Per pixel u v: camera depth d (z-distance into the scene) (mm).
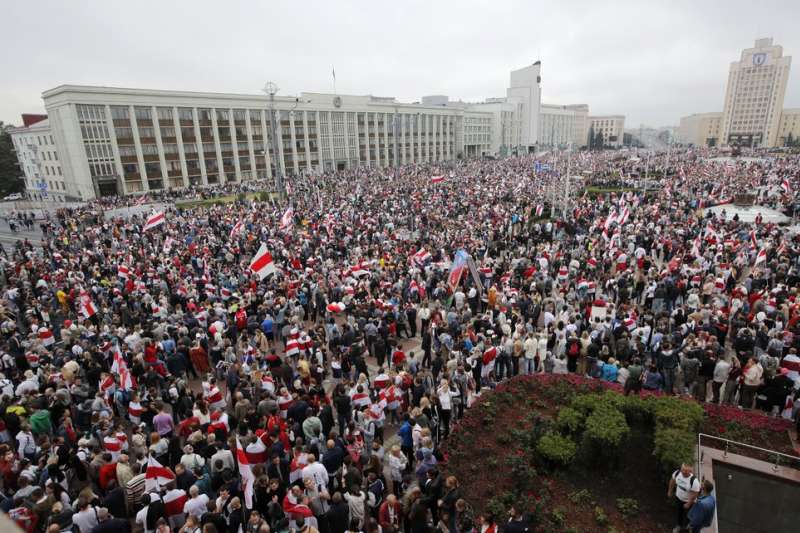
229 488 8812
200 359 15914
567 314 16484
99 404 11852
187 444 9766
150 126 68312
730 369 13086
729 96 188875
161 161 69938
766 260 23781
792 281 19531
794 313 15406
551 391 13594
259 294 19359
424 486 9383
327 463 9656
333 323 16547
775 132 180250
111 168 65562
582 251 25484
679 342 14305
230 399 14078
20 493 8828
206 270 23562
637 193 50438
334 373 14383
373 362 16672
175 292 20500
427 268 22531
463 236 27562
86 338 16219
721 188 46625
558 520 9359
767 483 10133
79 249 31578
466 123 134750
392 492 10047
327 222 32906
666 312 16922
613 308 16594
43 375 13453
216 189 65688
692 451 9797
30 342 15719
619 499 9836
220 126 76562
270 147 84375
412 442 10891
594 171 70812
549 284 20078
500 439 11609
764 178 56312
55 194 73312
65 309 20250
